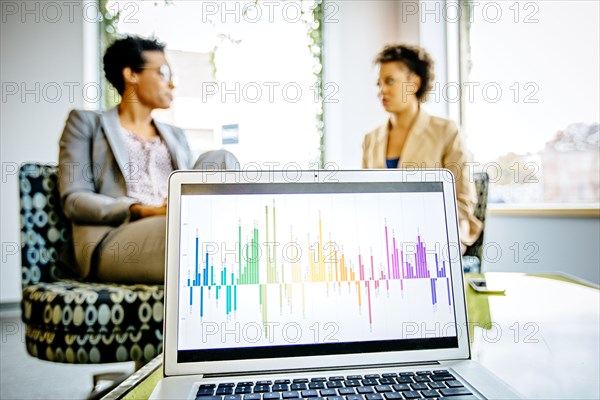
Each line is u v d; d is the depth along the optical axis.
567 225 1.65
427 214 0.51
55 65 2.29
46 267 0.99
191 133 2.43
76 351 0.77
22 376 1.47
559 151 1.79
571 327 0.59
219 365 0.43
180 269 0.45
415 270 0.49
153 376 0.47
